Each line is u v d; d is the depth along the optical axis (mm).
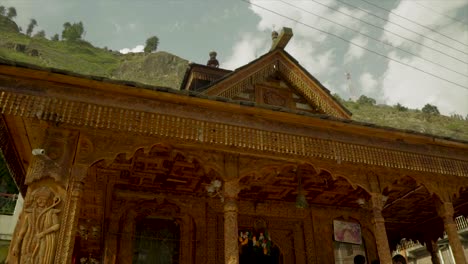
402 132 10398
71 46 148250
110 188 11492
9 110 7484
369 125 10062
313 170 11086
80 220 13281
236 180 9234
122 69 141625
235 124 9109
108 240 11328
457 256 10266
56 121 7762
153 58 145375
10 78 7723
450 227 10641
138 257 11711
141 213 12055
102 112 8125
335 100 14141
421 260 25828
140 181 11703
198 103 8797
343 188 12703
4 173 24141
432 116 127188
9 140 9469
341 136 10062
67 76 7859
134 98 8453
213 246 12250
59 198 7594
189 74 16781
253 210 13367
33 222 7273
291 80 14195
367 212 14742
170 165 10742
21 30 159000
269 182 12055
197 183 11930
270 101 13914
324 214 14117
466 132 111688
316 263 13320
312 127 9828
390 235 17828
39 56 120312
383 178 10602
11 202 21047
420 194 13031
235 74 13359
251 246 13156
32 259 7031
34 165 7688
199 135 8719
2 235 18828
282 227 13578
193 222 12445
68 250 7270
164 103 8656
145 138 8625
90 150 8195
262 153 9430
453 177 11312
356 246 14289
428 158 10852
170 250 12086
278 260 13297
